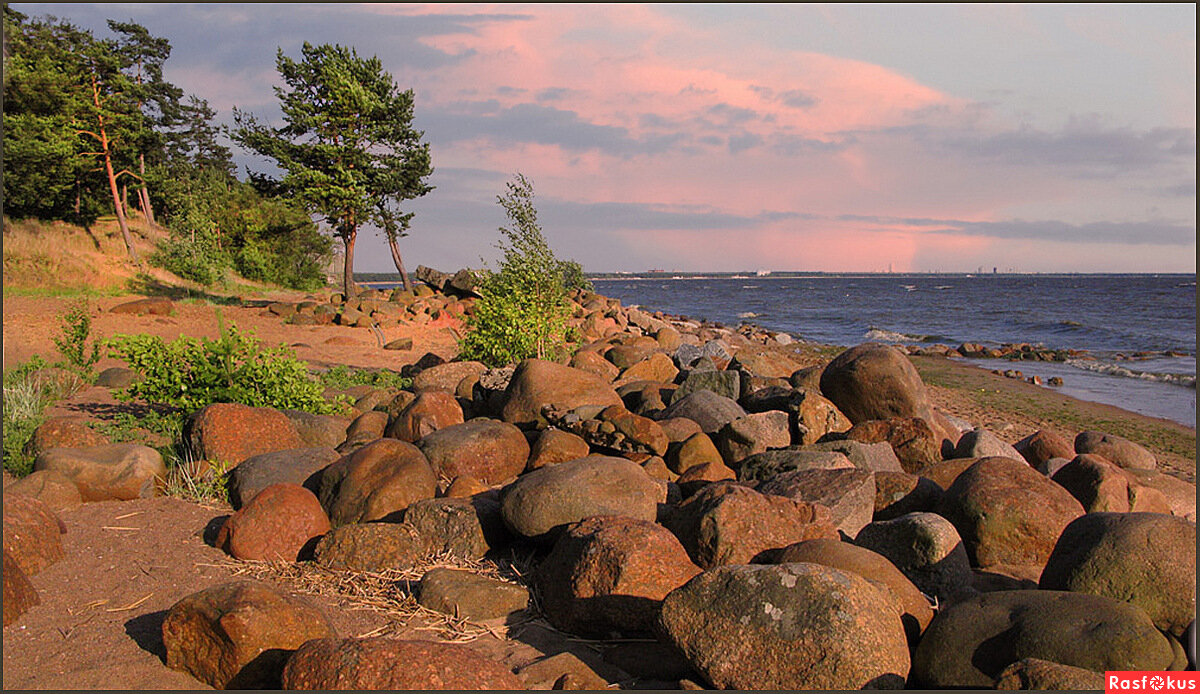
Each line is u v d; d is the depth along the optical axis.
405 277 39.34
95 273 33.19
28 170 37.84
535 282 15.38
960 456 8.83
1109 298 75.06
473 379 11.76
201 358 9.53
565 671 4.19
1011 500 6.12
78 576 5.31
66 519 6.38
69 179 41.03
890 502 6.82
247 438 7.72
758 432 8.37
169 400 9.35
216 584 5.27
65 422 7.88
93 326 20.61
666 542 4.85
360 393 12.23
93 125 41.50
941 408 17.92
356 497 6.40
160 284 36.22
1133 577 4.71
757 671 3.88
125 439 8.62
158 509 6.77
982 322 47.59
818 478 6.45
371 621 4.84
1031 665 3.68
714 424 9.15
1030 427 15.78
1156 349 32.03
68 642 4.44
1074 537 5.18
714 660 3.95
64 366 12.89
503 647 4.62
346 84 32.16
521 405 9.53
